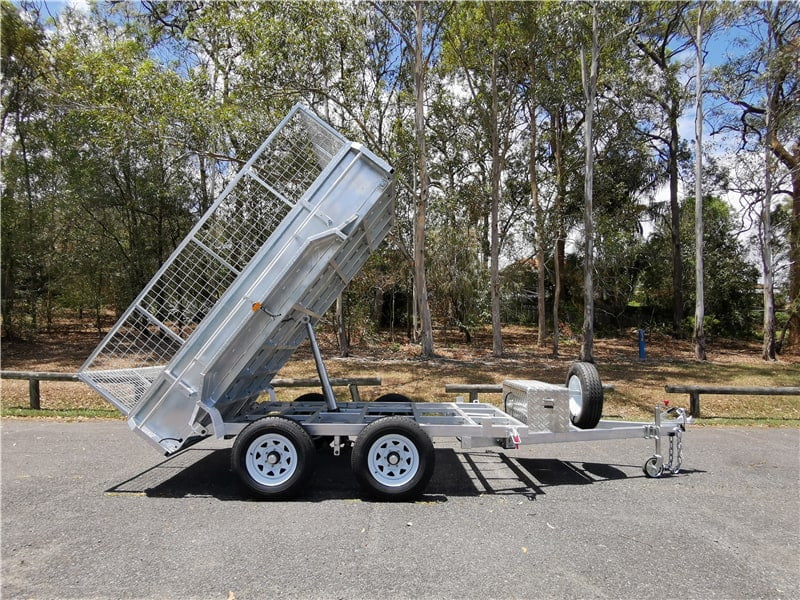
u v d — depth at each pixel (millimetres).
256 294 5180
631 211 27609
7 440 7359
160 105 13508
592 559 3777
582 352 18625
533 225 22094
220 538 4074
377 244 7039
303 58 14242
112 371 5391
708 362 20328
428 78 20766
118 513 4609
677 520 4586
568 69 20750
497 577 3484
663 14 21203
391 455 4992
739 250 27438
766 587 3400
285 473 4988
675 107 25906
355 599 3182
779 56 19609
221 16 14539
